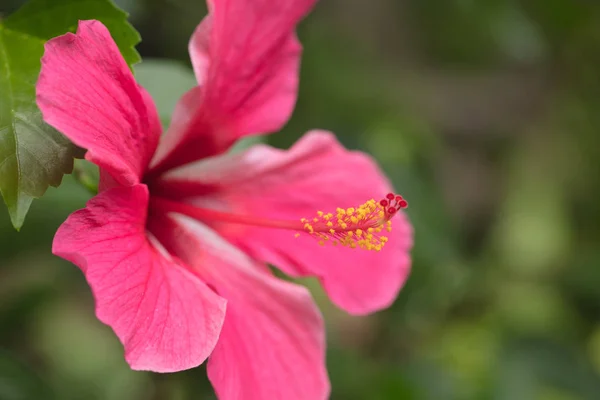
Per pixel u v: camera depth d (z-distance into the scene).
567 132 0.77
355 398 0.52
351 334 0.61
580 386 0.58
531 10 0.57
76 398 0.52
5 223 0.43
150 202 0.35
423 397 0.53
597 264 0.74
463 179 0.82
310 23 0.63
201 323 0.32
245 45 0.36
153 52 0.51
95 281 0.30
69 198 0.42
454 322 0.63
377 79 0.71
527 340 0.60
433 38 0.72
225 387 0.33
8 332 0.50
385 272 0.39
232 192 0.37
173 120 0.35
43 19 0.34
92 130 0.31
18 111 0.32
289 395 0.35
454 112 0.86
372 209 0.34
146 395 0.49
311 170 0.39
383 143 0.57
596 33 0.62
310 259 0.38
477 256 0.75
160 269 0.32
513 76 0.83
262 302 0.36
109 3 0.33
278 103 0.37
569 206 0.82
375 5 0.82
